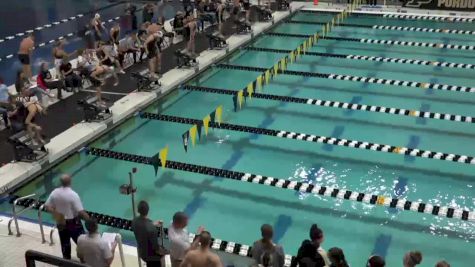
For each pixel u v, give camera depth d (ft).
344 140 37.22
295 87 47.60
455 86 46.47
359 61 54.34
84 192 31.99
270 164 34.76
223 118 41.47
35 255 12.09
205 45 57.06
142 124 40.93
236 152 36.42
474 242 26.84
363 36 62.59
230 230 28.19
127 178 33.37
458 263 25.38
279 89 47.19
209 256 16.99
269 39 62.44
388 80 48.26
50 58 54.75
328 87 47.52
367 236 27.50
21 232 25.50
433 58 54.29
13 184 31.24
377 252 26.27
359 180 32.68
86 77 44.83
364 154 35.81
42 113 34.65
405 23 67.92
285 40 61.82
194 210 30.07
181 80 47.65
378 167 34.12
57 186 32.71
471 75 49.70
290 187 31.53
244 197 31.17
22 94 37.63
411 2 73.00
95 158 35.68
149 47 45.55
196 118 41.60
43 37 63.10
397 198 30.60
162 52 54.54
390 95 45.50
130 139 38.68
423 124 39.93
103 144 37.99
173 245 19.39
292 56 47.37
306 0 78.89
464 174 33.12
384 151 35.96
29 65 45.03
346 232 27.84
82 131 37.22
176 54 49.65
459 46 57.21
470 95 45.19
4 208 29.78
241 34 60.85
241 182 32.71
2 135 36.81
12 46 59.62
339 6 75.31
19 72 38.88
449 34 62.75
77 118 39.37
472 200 30.37
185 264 17.16
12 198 30.53
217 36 54.60
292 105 43.78
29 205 29.60
